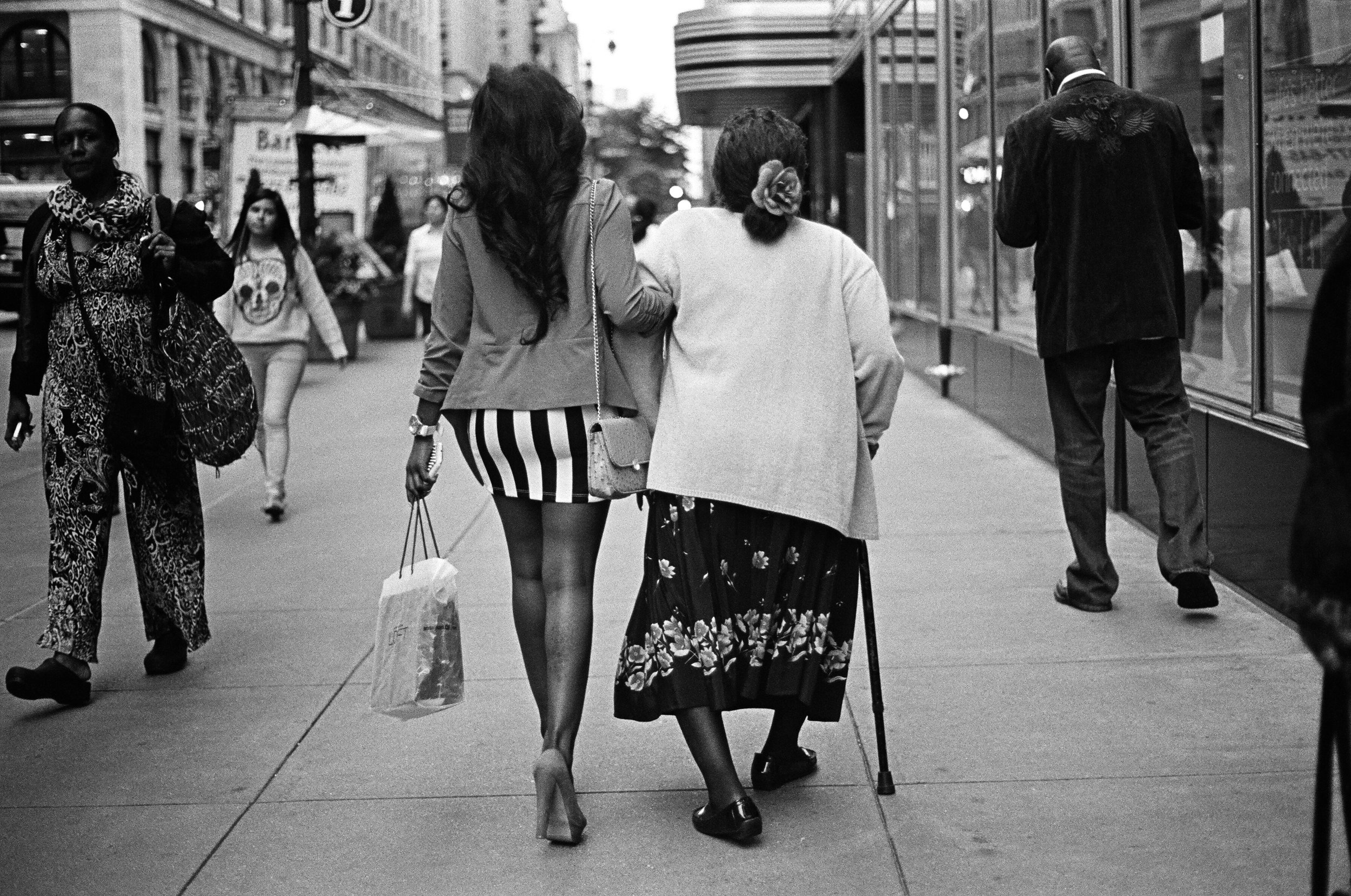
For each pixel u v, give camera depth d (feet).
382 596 12.41
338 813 12.71
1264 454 18.10
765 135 11.99
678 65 72.02
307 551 23.68
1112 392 24.16
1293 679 15.34
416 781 13.38
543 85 11.76
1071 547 21.89
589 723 14.89
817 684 12.25
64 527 15.62
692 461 11.59
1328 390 7.67
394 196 83.66
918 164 46.91
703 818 11.93
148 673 17.02
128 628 19.12
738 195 12.01
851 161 65.46
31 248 15.70
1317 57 17.43
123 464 16.16
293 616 19.53
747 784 13.07
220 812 12.80
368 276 63.00
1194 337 22.25
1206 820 11.92
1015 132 17.94
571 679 11.96
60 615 15.52
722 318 11.84
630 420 11.93
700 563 11.64
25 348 15.71
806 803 12.62
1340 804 11.91
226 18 179.32
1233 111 20.27
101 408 15.69
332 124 55.36
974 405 37.37
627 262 11.68
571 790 11.82
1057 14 28.71
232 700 15.97
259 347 26.35
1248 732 13.88
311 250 56.44
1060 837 11.72
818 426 11.68
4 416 42.32
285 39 196.95
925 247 45.60
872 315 11.85
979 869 11.19
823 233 12.05
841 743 14.03
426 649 12.35
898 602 19.07
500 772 13.53
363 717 15.24
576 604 12.03
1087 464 18.15
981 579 20.16
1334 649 7.23
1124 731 14.03
